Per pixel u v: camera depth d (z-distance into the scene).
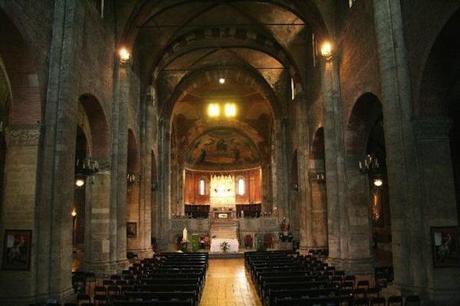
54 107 13.54
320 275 15.62
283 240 32.41
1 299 12.19
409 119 12.92
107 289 13.29
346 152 19.55
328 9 21.06
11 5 11.18
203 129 47.28
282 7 23.83
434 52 11.92
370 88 16.31
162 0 23.14
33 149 12.92
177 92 35.59
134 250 25.81
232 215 48.91
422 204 12.56
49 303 10.36
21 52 12.22
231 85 40.91
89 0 17.06
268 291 12.62
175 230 37.88
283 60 29.67
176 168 44.75
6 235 12.53
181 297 11.52
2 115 17.05
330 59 20.86
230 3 25.69
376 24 13.98
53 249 12.95
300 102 27.58
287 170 34.03
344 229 19.59
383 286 14.76
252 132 46.66
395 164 13.06
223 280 20.56
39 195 12.98
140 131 27.22
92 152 19.64
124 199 20.88
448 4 10.93
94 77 17.72
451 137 17.98
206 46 30.92
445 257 12.07
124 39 21.31
